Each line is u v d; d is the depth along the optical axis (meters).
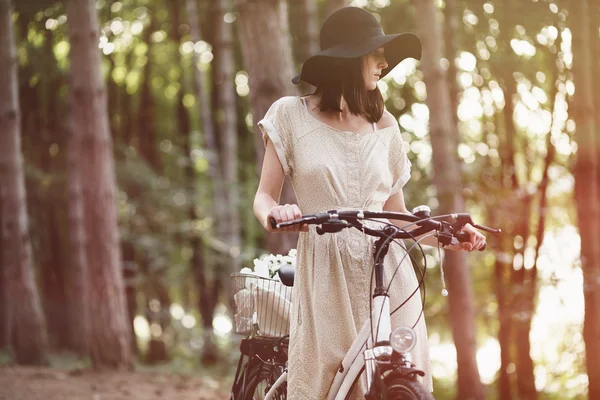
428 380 3.09
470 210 14.28
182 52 18.09
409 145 12.84
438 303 13.09
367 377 2.80
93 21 9.73
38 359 10.27
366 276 3.02
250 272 3.80
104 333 9.88
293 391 3.09
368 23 3.10
